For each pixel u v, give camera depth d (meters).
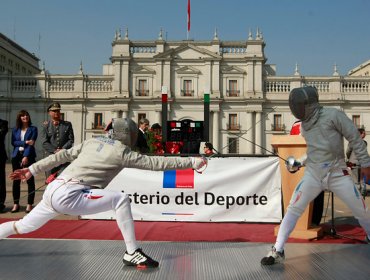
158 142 7.80
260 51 40.41
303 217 4.55
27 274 2.73
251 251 3.42
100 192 2.94
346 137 3.23
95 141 3.12
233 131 40.06
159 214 5.52
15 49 52.09
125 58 40.09
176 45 40.91
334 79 40.38
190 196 5.49
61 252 3.34
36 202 7.80
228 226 5.21
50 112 6.51
